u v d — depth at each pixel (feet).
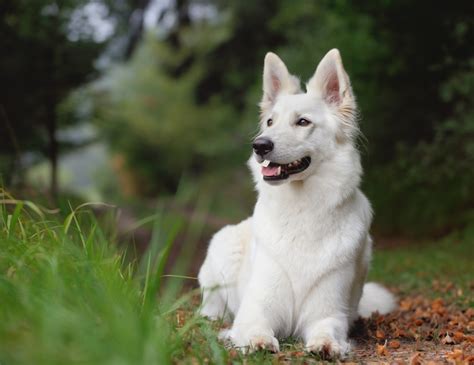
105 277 11.23
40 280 10.03
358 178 14.56
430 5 36.42
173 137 105.19
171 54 112.06
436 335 14.30
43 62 38.09
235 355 11.43
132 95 108.99
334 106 15.10
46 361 8.05
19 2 33.04
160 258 11.71
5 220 12.39
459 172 39.29
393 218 46.06
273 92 16.56
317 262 13.78
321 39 55.83
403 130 46.34
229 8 100.48
